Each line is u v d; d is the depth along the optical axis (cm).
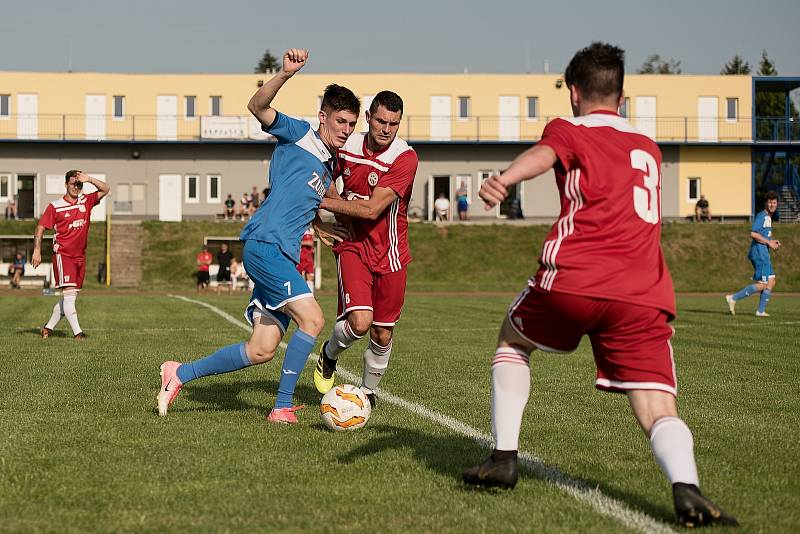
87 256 4478
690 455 428
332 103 682
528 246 4794
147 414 717
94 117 5941
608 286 440
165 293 3591
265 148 5962
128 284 4175
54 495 475
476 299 2908
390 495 482
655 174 465
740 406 806
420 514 448
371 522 434
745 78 6088
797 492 500
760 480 526
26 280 3884
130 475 518
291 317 711
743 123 6084
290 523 430
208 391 848
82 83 5941
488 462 479
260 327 694
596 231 448
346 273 750
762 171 6806
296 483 506
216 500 468
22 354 1145
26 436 623
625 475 538
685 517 417
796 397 862
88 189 5900
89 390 842
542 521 438
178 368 712
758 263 2033
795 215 5872
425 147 6044
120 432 641
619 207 449
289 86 6038
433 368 1055
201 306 2266
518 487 504
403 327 1680
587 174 451
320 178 689
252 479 513
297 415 727
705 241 4797
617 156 455
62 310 1373
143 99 5975
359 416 658
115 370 988
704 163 6094
